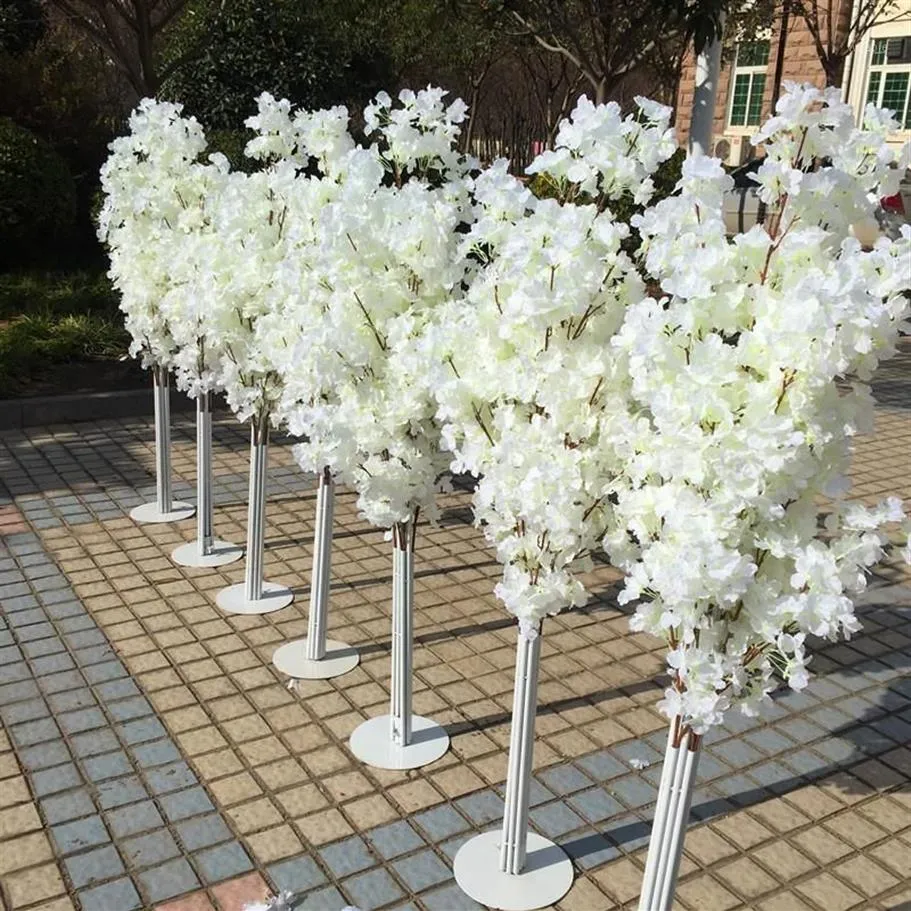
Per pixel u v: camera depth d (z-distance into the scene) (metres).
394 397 2.78
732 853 2.87
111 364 8.16
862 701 3.70
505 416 2.36
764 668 2.06
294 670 3.76
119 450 6.44
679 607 1.94
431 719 3.49
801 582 1.86
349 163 2.95
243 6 11.23
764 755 3.35
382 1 13.98
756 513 1.95
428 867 2.78
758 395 1.83
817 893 2.72
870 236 7.40
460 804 3.05
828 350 1.77
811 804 3.10
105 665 3.78
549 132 17.03
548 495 2.23
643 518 2.05
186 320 4.18
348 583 4.57
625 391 2.30
